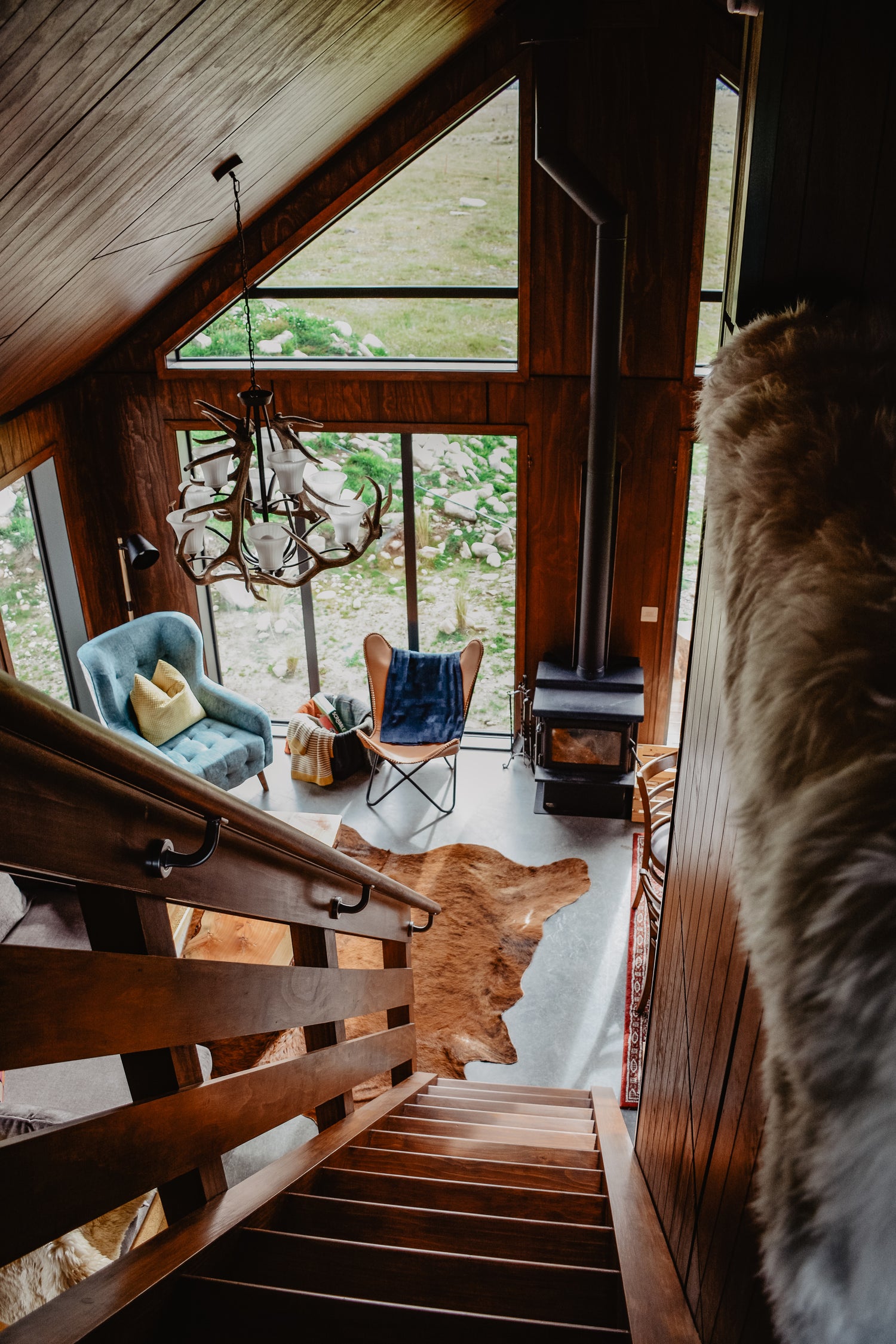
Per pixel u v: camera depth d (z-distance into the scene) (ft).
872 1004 1.83
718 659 4.78
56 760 3.22
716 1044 4.94
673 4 16.90
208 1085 4.85
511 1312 5.55
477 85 18.11
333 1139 7.94
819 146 4.66
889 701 2.24
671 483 20.47
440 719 22.44
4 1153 3.07
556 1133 10.27
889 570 2.70
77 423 21.54
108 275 15.44
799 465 3.44
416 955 17.69
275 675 24.36
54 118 8.63
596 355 18.19
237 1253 5.14
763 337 4.40
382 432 21.30
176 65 8.97
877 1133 1.80
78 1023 3.51
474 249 19.58
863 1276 1.90
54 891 17.01
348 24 10.98
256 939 16.76
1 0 6.28
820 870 2.06
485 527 22.00
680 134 17.83
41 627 21.77
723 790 4.68
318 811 21.81
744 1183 3.97
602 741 20.52
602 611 20.57
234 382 21.15
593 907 18.67
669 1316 5.13
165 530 22.85
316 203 19.34
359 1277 5.31
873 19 4.42
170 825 4.29
